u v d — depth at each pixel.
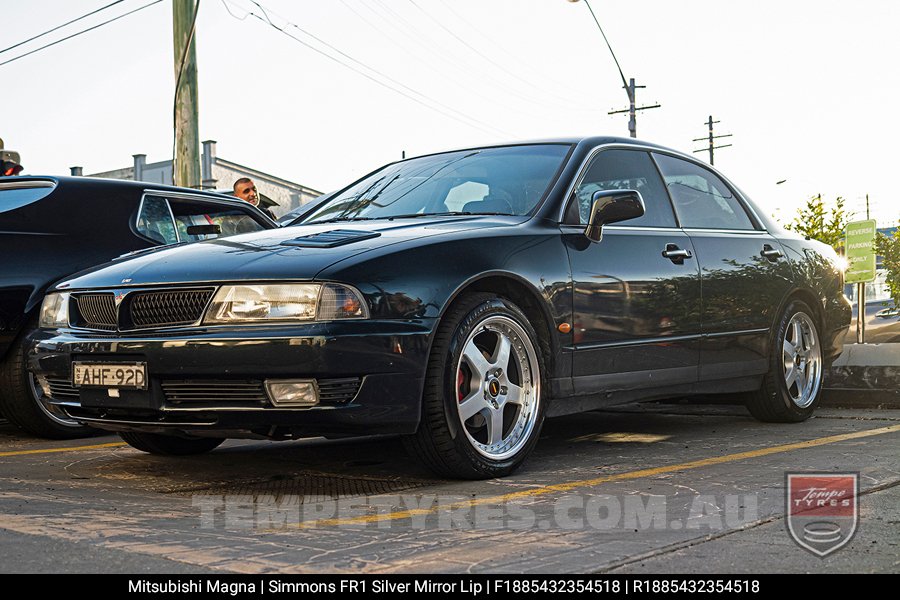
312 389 3.25
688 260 4.61
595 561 2.33
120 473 3.96
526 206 4.20
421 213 4.39
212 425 3.38
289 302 3.31
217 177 39.97
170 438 4.38
